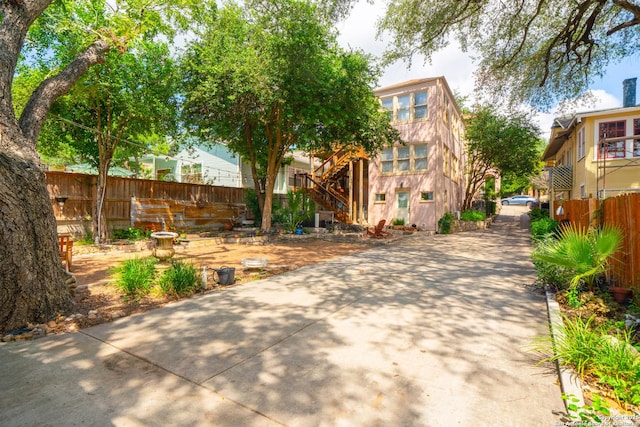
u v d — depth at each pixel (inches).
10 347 142.3
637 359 112.1
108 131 454.9
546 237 315.9
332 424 92.9
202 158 917.8
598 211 261.0
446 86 793.6
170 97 475.8
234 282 263.3
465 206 1009.5
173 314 185.6
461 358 132.3
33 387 111.0
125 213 530.3
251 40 452.8
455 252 431.5
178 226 586.2
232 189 735.7
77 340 150.0
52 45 379.9
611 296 200.4
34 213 169.8
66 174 452.4
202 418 95.3
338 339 150.8
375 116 579.2
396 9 394.6
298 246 501.4
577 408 93.4
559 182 764.0
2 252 156.7
